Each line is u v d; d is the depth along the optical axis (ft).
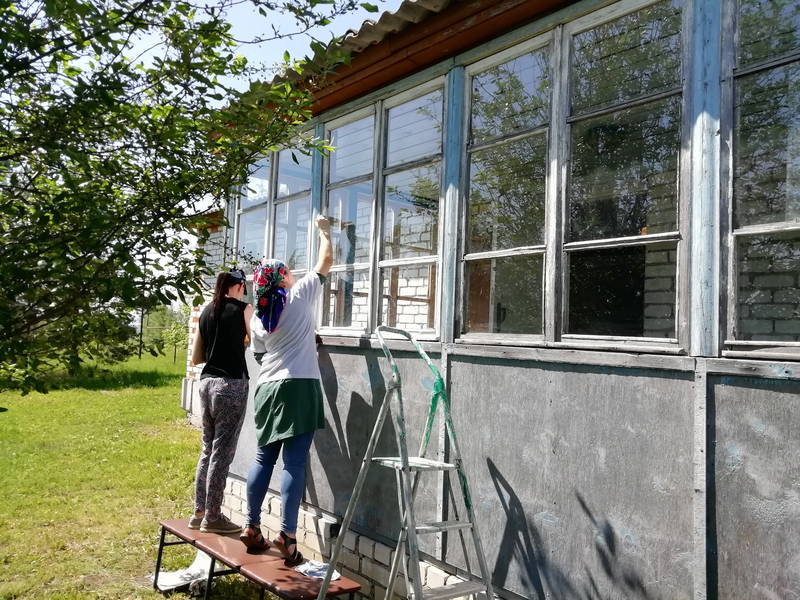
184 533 14.02
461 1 11.48
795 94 8.50
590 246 10.30
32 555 16.10
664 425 9.07
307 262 16.35
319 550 14.73
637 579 9.20
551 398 10.52
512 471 11.00
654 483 9.12
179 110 9.56
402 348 13.28
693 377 8.80
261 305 13.25
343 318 15.26
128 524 18.56
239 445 18.30
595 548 9.73
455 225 12.38
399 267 13.75
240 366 14.90
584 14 10.63
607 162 10.34
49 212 8.50
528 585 10.59
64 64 9.05
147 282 8.77
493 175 12.06
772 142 8.64
